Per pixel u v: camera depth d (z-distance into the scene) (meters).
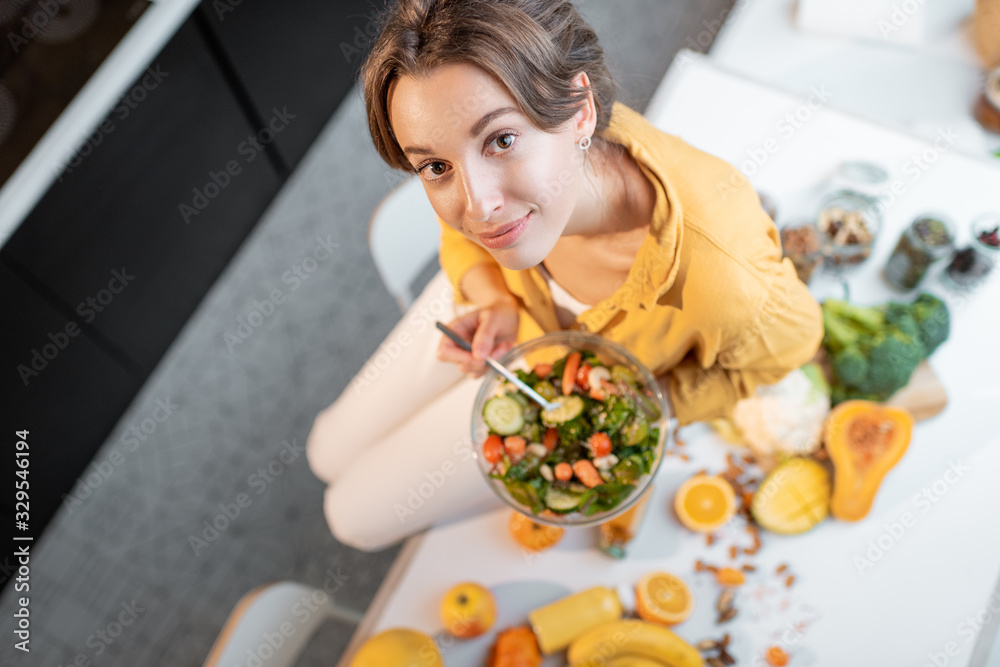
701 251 0.94
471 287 1.25
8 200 1.73
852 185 1.35
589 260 1.02
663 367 1.19
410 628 1.20
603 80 0.83
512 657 1.14
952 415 1.21
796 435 1.19
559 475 0.98
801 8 1.61
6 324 1.87
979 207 1.31
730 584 1.18
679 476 1.25
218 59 2.09
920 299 1.25
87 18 1.80
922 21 1.55
